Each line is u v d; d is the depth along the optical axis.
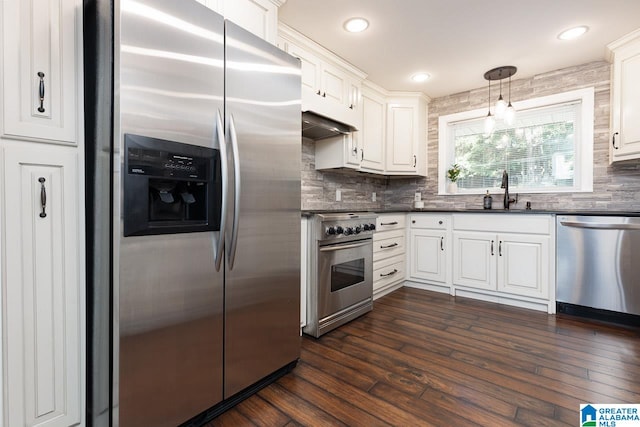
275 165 1.55
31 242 1.01
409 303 2.87
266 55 1.49
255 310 1.47
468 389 1.50
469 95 3.52
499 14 2.09
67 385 1.10
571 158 2.98
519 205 3.21
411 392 1.49
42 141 1.03
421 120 3.65
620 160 2.46
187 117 1.17
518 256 2.72
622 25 2.21
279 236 1.59
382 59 2.74
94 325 1.13
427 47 2.54
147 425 1.09
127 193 1.01
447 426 1.25
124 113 1.00
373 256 2.88
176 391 1.17
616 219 2.28
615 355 1.84
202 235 1.24
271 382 1.58
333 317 2.26
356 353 1.89
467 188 3.59
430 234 3.26
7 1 0.96
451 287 3.12
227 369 1.36
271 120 1.51
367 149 3.21
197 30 1.20
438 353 1.89
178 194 1.22
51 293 1.06
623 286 2.28
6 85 0.96
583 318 2.48
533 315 2.55
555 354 1.86
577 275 2.46
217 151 1.26
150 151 1.06
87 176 1.14
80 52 1.11
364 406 1.38
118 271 1.01
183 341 1.19
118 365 1.02
